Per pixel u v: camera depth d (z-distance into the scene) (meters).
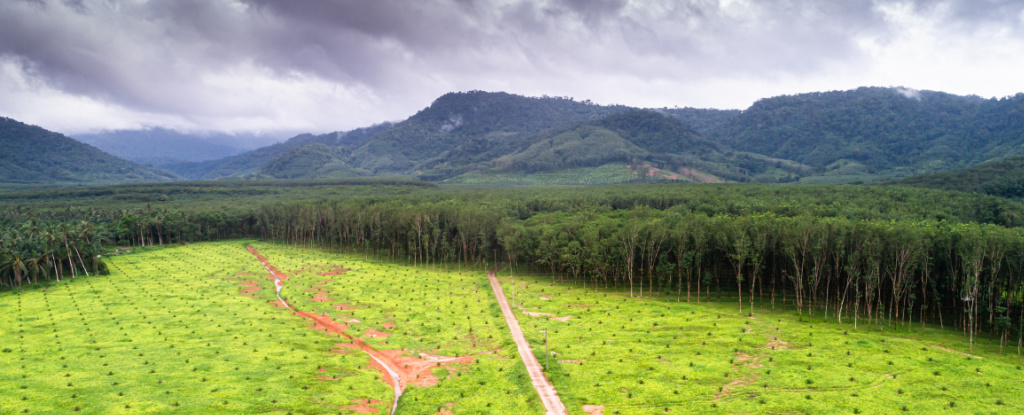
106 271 169.38
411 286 155.62
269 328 110.25
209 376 80.31
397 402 77.06
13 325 108.75
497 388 79.25
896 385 74.00
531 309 128.75
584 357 92.06
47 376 78.19
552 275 173.88
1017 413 64.31
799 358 86.44
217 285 154.00
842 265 121.06
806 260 128.25
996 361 84.44
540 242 169.25
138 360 87.00
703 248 139.12
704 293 143.12
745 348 93.06
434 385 82.31
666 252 142.12
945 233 116.56
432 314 123.62
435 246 195.75
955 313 109.62
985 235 110.56
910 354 87.38
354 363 91.12
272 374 82.62
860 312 120.88
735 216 185.00
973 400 68.50
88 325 109.38
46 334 102.50
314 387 78.50
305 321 118.31
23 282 153.62
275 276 175.25
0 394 70.44
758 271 129.38
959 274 109.88
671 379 80.00
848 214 179.50
